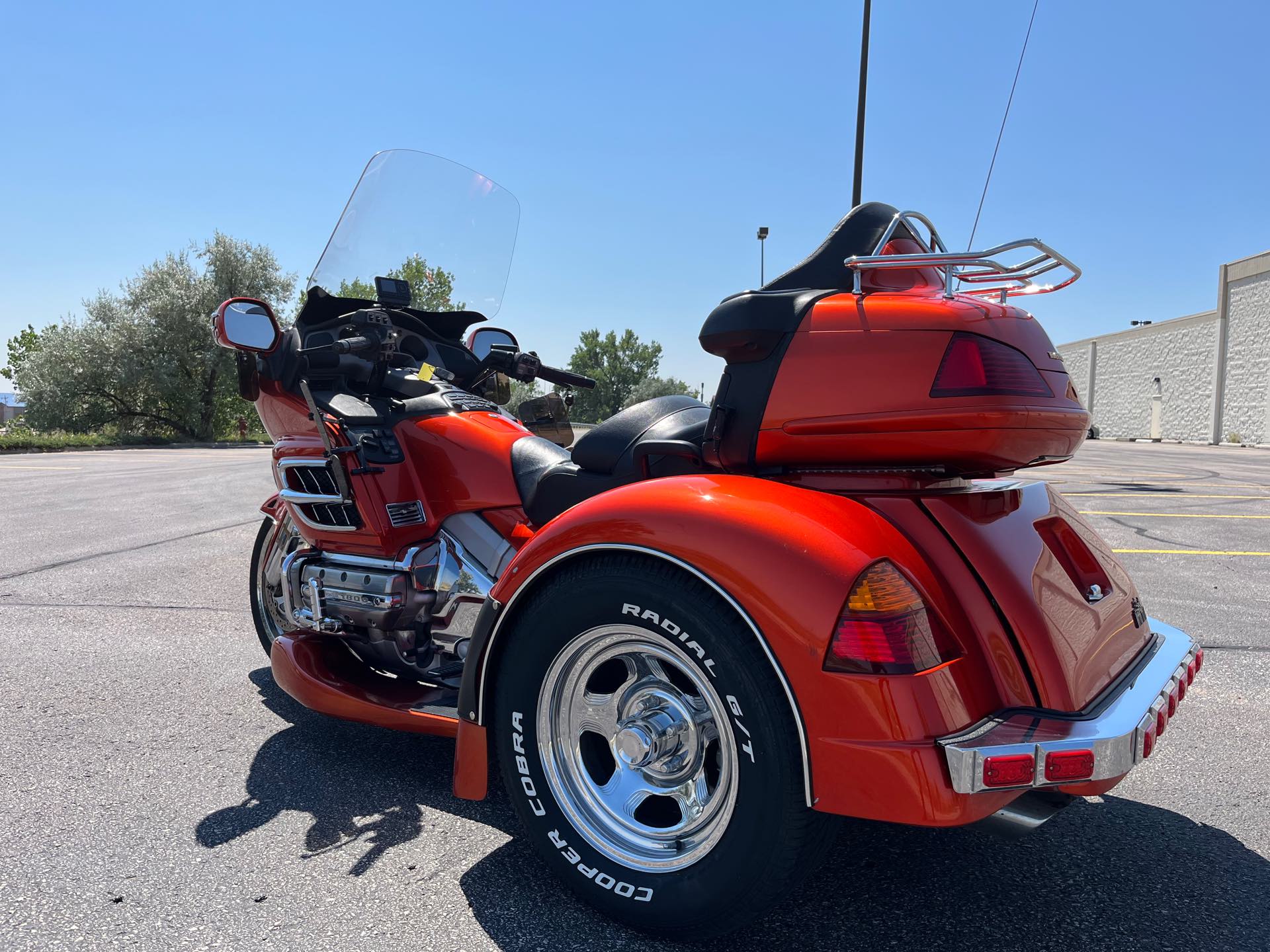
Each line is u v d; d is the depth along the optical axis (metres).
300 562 3.00
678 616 1.76
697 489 1.87
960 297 1.95
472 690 2.11
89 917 1.91
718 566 1.71
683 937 1.83
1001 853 2.25
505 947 1.82
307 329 3.21
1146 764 2.81
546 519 2.65
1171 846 2.28
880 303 1.90
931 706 1.59
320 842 2.28
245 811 2.45
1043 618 1.75
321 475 2.91
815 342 1.93
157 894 2.01
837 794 1.60
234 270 37.59
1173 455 24.14
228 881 2.07
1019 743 1.54
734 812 1.70
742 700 1.69
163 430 38.03
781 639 1.64
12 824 2.36
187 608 4.82
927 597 1.70
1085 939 1.86
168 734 3.03
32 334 58.56
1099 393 45.53
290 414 3.00
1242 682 3.58
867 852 2.25
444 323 3.49
